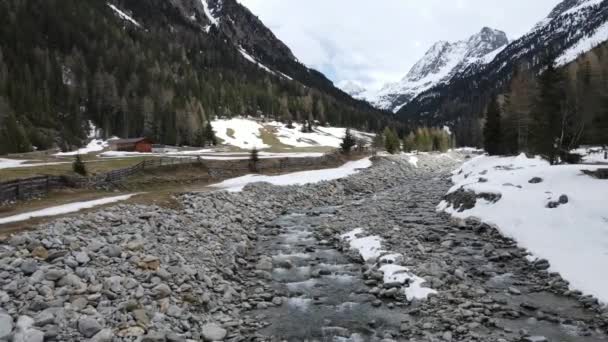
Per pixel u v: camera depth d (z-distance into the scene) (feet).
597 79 194.18
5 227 57.93
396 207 118.01
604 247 60.90
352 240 82.38
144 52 641.81
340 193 160.97
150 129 398.83
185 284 52.44
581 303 50.67
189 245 68.54
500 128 233.96
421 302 51.75
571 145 160.45
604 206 69.77
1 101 341.82
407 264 63.67
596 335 43.01
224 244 77.05
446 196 115.03
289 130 527.81
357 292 57.21
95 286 45.37
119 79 517.96
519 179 95.76
